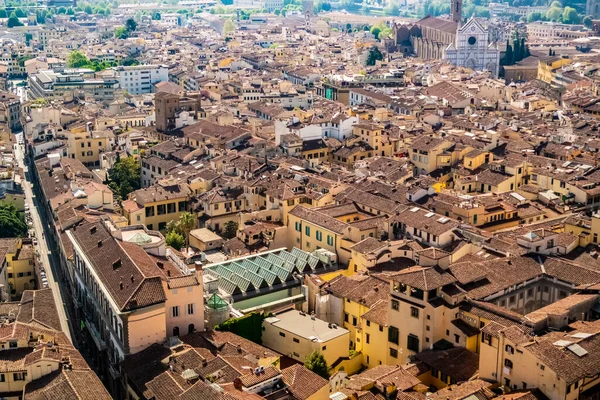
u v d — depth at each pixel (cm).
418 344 17275
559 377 14150
